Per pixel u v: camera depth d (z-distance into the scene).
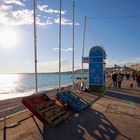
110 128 9.38
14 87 60.97
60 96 12.94
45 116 9.52
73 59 23.75
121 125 9.90
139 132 8.90
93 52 25.00
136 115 12.03
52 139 7.84
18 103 15.01
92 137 8.16
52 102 11.11
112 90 26.44
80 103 13.73
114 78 31.30
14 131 8.59
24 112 11.84
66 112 11.39
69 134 8.45
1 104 14.57
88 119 10.88
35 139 7.78
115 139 7.99
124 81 47.28
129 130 9.15
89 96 19.94
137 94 22.55
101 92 23.69
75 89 25.67
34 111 9.45
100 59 24.78
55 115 10.19
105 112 12.65
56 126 9.45
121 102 16.72
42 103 10.29
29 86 62.00
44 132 8.59
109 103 16.06
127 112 12.81
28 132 8.52
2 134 8.21
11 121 9.96
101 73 24.56
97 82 24.56
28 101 9.58
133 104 15.88
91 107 14.12
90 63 25.12
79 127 9.43
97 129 9.20
